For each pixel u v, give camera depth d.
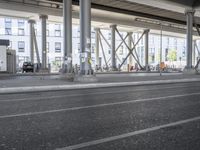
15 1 38.28
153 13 46.81
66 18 28.69
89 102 10.98
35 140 5.46
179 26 60.16
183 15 48.53
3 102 11.12
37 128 6.44
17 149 4.89
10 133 5.98
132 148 4.98
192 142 5.39
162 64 46.84
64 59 28.56
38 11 40.38
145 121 7.25
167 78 26.58
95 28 56.94
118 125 6.78
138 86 20.17
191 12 36.59
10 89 15.94
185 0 35.28
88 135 5.86
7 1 37.81
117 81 21.91
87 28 23.09
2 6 37.66
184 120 7.42
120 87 19.27
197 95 13.54
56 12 41.94
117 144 5.23
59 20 47.00
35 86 17.06
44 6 40.59
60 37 74.06
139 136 5.80
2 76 32.38
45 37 42.31
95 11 42.91
